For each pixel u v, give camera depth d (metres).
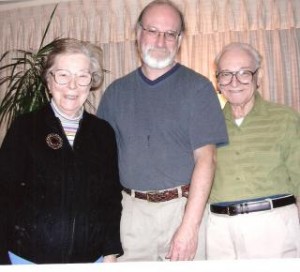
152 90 1.44
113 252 1.27
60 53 1.23
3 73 3.75
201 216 1.29
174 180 1.40
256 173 1.46
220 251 1.48
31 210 1.13
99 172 1.25
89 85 1.27
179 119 1.38
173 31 1.43
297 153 1.46
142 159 1.41
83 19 3.62
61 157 1.18
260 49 3.33
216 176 1.51
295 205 1.50
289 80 3.34
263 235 1.42
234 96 1.50
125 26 3.54
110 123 1.52
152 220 1.43
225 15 3.40
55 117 1.23
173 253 1.25
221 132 1.38
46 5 3.70
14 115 2.52
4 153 1.17
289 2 3.32
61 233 1.13
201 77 1.42
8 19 3.77
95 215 1.22
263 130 1.48
